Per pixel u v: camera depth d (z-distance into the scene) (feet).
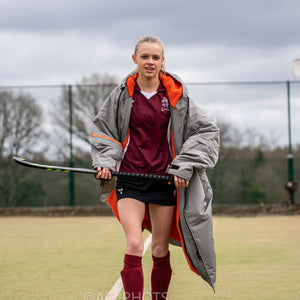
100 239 33.71
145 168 15.52
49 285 19.98
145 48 15.25
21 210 53.52
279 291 18.65
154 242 15.81
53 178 54.90
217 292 18.53
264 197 53.93
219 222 44.21
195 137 15.30
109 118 15.69
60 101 55.06
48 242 32.58
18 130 55.06
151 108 15.44
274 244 30.45
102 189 15.87
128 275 14.62
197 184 15.20
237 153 54.19
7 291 19.04
